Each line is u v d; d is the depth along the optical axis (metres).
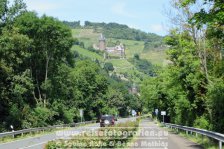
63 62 69.12
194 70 41.94
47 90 65.56
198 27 20.75
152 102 94.75
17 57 51.62
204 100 39.38
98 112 103.88
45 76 65.88
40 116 58.41
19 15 59.91
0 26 54.78
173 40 44.47
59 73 67.94
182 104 43.75
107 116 50.56
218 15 19.78
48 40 62.84
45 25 60.28
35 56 64.69
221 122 27.80
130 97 173.25
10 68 49.50
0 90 49.91
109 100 133.75
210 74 37.38
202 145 25.42
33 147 26.23
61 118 69.19
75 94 86.00
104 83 104.94
